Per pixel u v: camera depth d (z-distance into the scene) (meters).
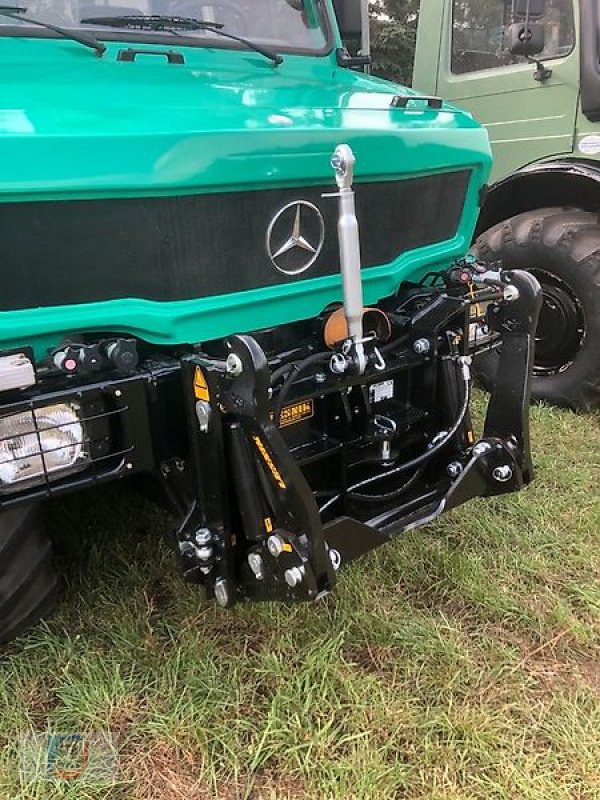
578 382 4.21
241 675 2.37
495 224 4.73
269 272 2.25
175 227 2.04
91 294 2.02
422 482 2.78
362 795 1.98
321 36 3.19
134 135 1.93
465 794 2.00
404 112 2.65
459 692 2.31
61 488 2.01
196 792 2.02
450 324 2.70
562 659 2.47
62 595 2.69
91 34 2.50
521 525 3.17
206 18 2.83
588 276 4.07
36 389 1.95
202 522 2.20
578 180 4.19
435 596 2.75
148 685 2.33
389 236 2.57
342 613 2.59
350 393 2.54
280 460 1.99
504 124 4.66
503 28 4.57
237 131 2.05
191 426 2.11
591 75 4.09
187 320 2.12
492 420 2.74
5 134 1.80
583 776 2.05
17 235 1.88
